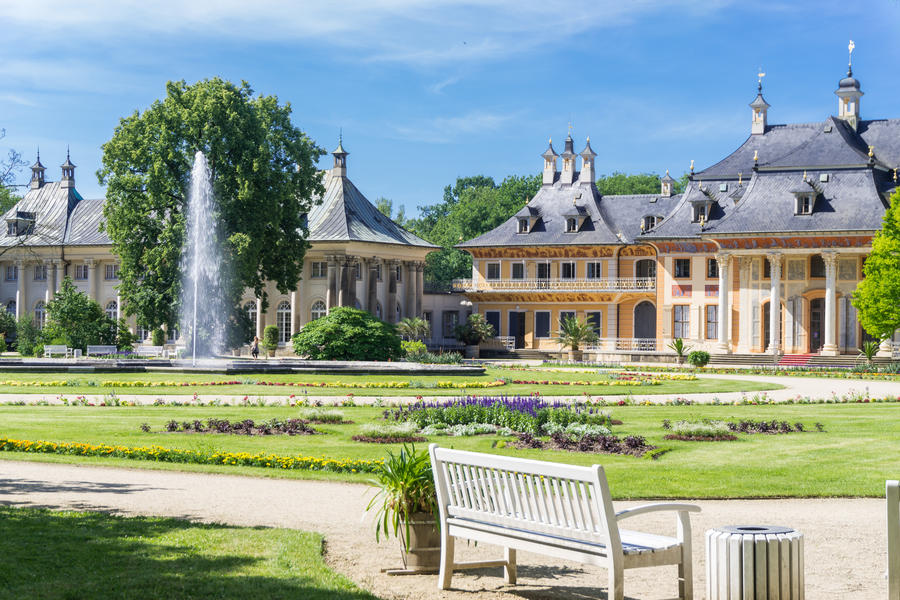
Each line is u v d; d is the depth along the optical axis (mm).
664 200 87938
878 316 58906
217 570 10195
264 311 70375
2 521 12820
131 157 65500
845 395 39031
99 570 10125
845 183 72625
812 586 10234
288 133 70438
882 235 59656
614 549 8836
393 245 83625
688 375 55156
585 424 25859
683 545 9445
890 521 8812
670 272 80812
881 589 10117
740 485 17172
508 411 26703
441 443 23375
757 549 8438
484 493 10141
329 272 80125
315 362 53188
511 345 88375
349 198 84250
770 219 72875
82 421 26719
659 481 17453
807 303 73875
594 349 83188
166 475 18188
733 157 83000
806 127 82250
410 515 10891
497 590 10219
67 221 91688
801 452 21828
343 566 10977
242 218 64875
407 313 86312
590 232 87188
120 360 51625
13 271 92438
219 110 64750
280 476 18078
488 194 121875
